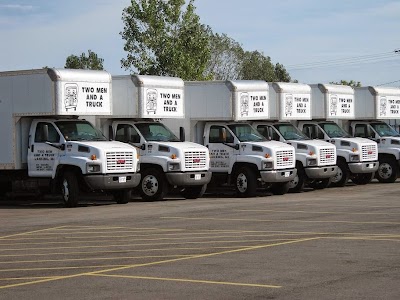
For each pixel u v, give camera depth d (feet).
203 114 88.07
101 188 74.08
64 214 68.54
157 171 81.35
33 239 51.98
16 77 77.82
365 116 108.68
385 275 35.58
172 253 43.68
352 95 105.09
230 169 86.84
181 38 149.79
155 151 81.61
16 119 78.18
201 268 38.47
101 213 68.54
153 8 146.82
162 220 61.41
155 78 83.35
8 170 80.69
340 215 62.34
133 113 81.97
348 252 42.45
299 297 31.37
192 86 88.69
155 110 82.89
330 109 101.24
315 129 100.17
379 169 105.60
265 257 41.34
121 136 83.25
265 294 32.09
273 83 93.91
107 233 53.98
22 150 78.74
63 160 75.46
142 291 33.32
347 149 98.68
